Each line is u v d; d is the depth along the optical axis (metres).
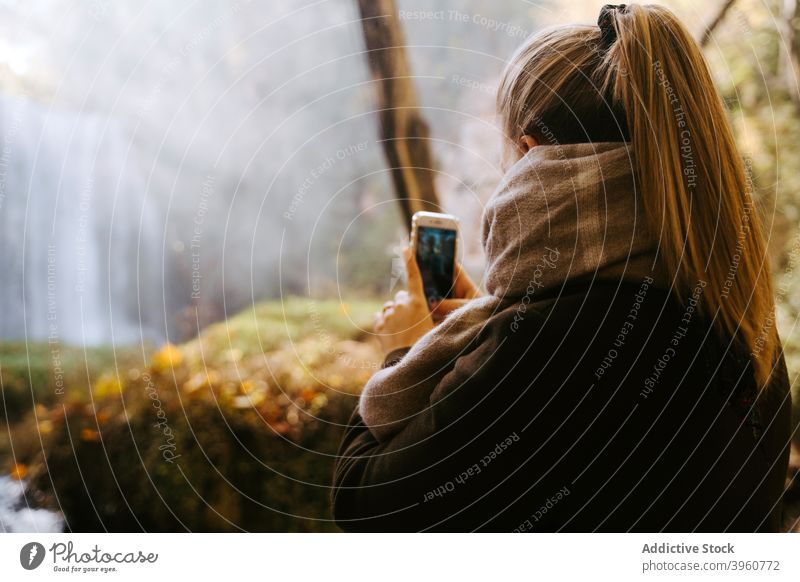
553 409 0.64
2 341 2.65
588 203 0.66
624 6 0.73
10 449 1.94
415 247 0.98
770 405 0.76
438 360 0.72
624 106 0.67
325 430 2.00
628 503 0.65
